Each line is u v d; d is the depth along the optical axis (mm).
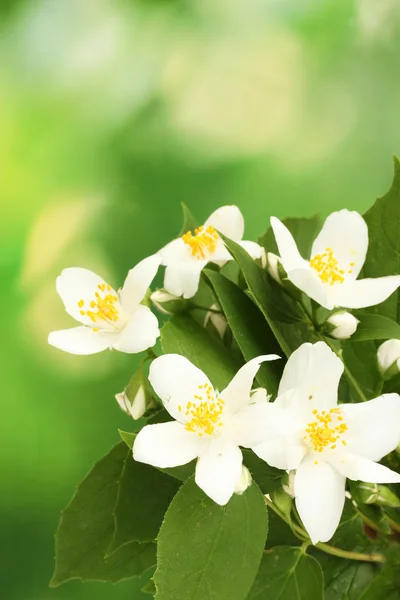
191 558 529
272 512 564
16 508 1078
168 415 554
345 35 1131
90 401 1091
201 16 1135
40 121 1134
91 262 1112
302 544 563
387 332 553
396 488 569
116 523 563
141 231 1125
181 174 1135
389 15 1105
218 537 530
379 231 582
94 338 560
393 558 573
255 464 542
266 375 552
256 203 1137
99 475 576
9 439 1084
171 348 550
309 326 569
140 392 553
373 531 579
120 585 1013
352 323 551
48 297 1102
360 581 581
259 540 531
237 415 532
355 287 563
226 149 1136
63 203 1126
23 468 1082
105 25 1134
